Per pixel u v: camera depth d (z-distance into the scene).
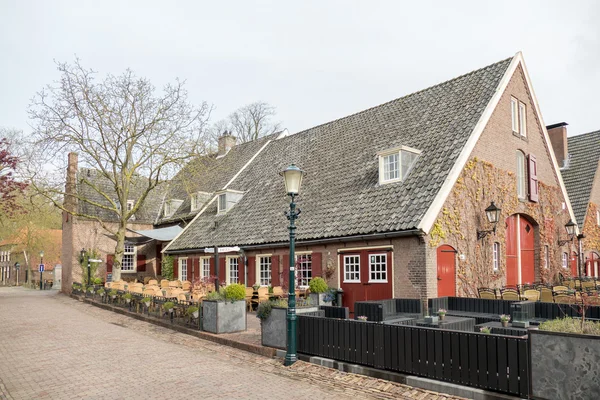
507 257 17.59
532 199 18.75
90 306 22.08
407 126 18.50
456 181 14.95
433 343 7.48
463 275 14.84
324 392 7.70
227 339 11.64
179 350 11.25
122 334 13.66
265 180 23.64
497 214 15.29
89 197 30.95
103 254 30.44
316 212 17.91
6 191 23.28
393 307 13.73
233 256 20.62
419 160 16.09
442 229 14.23
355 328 8.74
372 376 8.28
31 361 10.09
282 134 28.58
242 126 45.94
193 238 23.69
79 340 12.65
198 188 29.44
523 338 6.45
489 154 16.58
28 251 47.19
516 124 18.61
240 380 8.50
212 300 12.76
